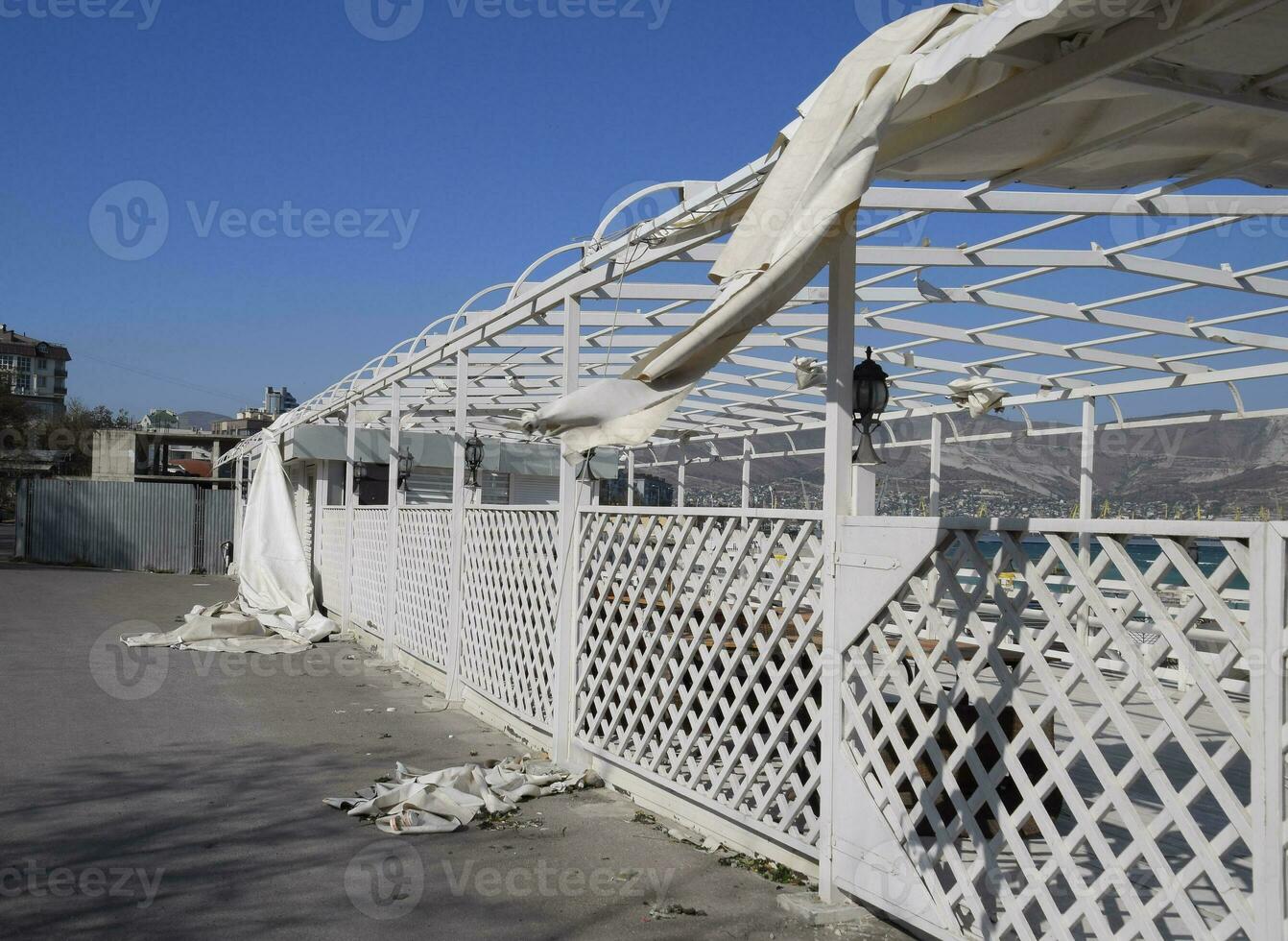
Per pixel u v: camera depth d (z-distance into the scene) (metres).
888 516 4.57
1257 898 3.06
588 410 4.95
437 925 4.54
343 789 6.77
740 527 5.93
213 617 14.98
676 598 6.34
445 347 10.39
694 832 6.03
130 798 6.47
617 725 6.95
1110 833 5.84
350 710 9.66
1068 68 3.53
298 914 4.63
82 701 9.67
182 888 4.94
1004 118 3.86
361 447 18.12
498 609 9.18
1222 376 9.95
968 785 5.92
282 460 19.09
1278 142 4.30
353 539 15.54
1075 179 4.70
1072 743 3.68
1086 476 11.43
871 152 3.81
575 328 7.53
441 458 18.95
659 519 6.59
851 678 4.85
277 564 16.61
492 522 9.41
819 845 5.00
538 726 7.99
